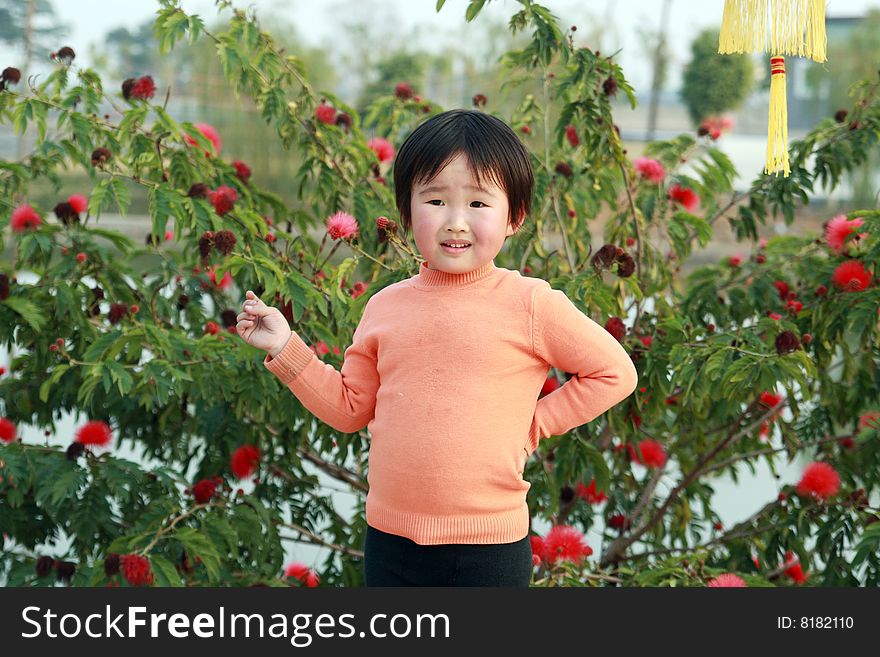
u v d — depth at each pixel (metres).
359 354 1.30
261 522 1.98
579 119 2.07
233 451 2.16
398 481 1.18
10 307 1.97
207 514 1.89
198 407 2.18
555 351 1.23
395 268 1.88
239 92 2.22
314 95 2.30
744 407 2.31
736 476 2.51
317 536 2.33
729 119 2.43
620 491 2.40
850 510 1.96
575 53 2.07
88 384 1.76
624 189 2.44
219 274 1.82
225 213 2.00
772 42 1.45
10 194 2.18
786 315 2.16
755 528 2.14
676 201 2.33
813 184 2.27
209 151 2.19
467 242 1.19
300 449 2.35
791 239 2.45
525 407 1.22
